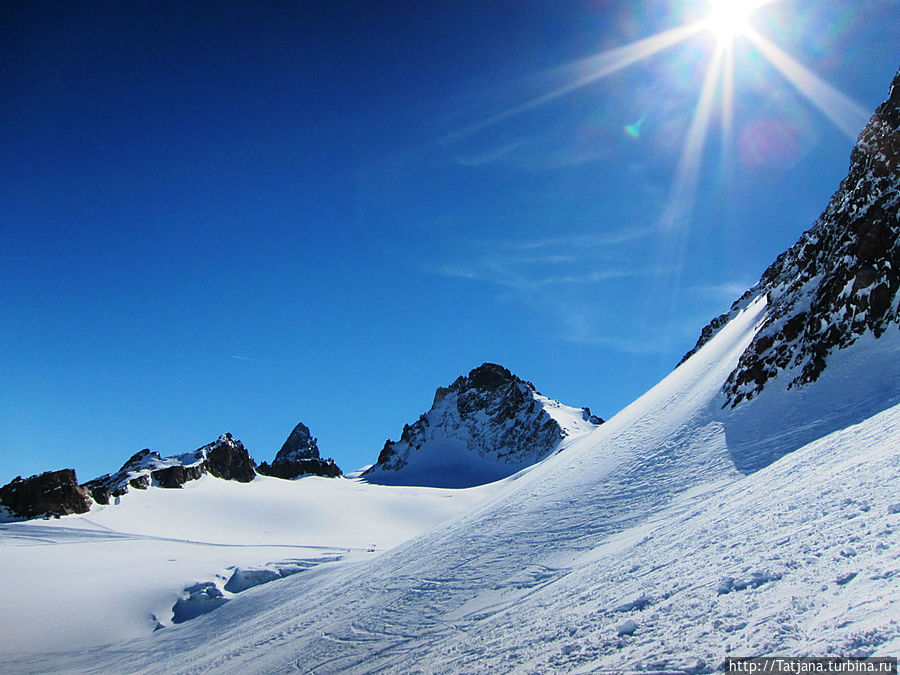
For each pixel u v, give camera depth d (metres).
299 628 29.73
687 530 18.80
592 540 25.17
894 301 26.11
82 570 62.16
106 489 112.06
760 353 32.62
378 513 114.38
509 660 14.25
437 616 23.73
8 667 42.00
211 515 105.38
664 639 10.62
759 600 10.19
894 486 11.97
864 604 7.98
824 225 37.44
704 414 33.44
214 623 44.72
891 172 30.39
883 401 21.53
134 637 47.94
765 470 21.67
